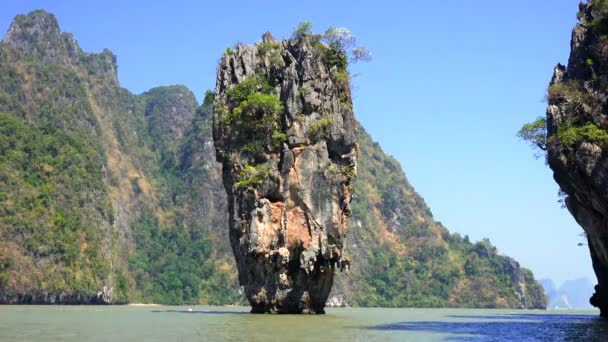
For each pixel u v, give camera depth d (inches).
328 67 3036.4
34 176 7401.6
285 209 2883.9
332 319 2711.6
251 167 2928.2
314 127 2913.4
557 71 2620.6
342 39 3048.7
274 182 2896.2
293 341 1689.2
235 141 2999.5
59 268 6766.7
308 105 2940.5
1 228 6486.2
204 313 3395.7
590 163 2256.4
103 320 2571.4
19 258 6437.0
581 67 2481.5
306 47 3014.3
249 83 3021.7
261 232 2859.3
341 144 2989.7
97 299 7180.1
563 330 2226.9
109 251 7829.7
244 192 2908.5
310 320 2559.1
